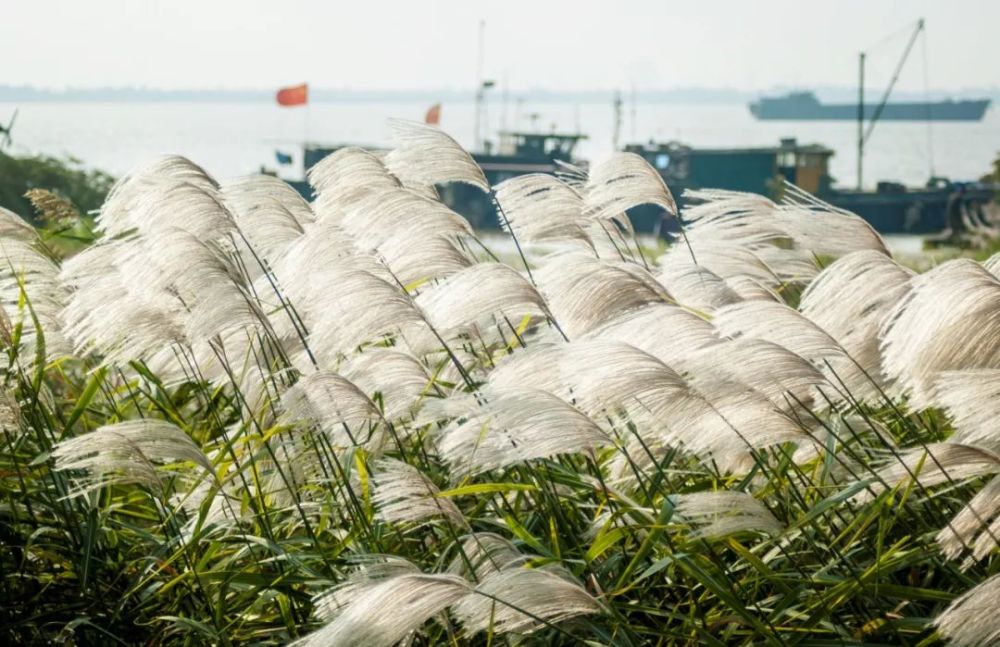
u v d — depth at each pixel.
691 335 4.05
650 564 4.39
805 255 5.80
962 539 3.69
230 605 4.79
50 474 4.99
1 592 4.74
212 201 5.26
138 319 4.91
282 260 5.20
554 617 3.70
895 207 48.41
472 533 4.12
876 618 4.03
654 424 4.00
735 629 4.14
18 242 5.77
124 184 5.46
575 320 4.29
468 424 3.90
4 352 5.31
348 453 4.62
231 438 5.30
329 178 5.64
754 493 4.36
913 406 3.97
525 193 5.44
